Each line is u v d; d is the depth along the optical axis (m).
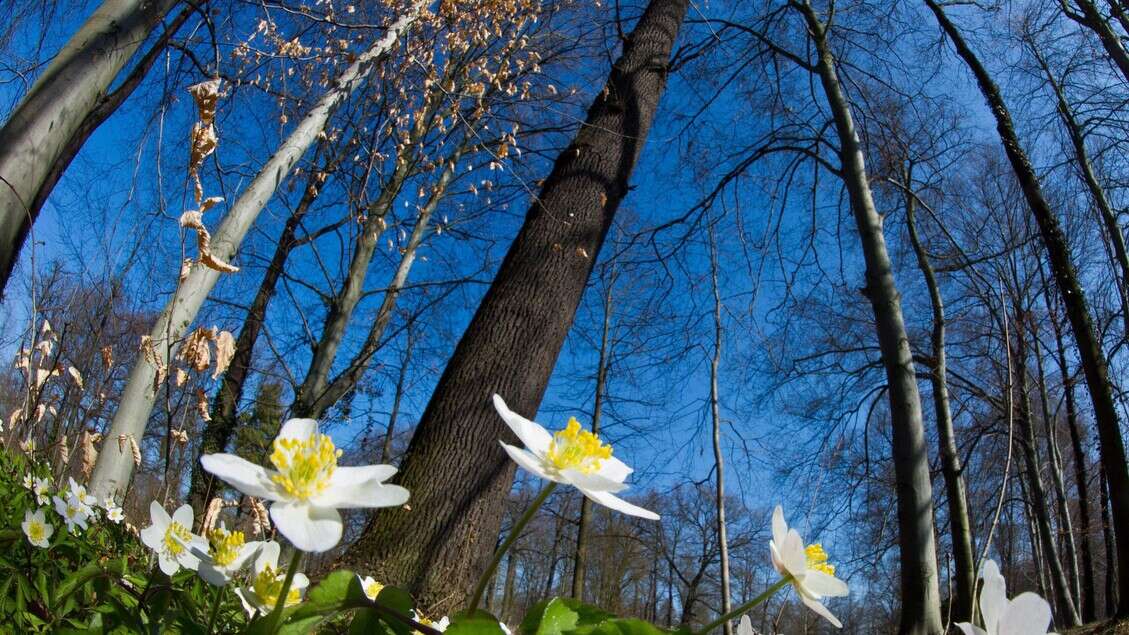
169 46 4.35
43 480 2.02
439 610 4.31
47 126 3.46
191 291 3.60
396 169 7.09
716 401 7.32
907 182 10.70
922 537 6.29
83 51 3.62
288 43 5.11
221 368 2.46
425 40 5.77
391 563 4.31
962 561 8.30
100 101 3.92
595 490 0.80
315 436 0.68
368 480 0.67
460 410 4.83
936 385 10.39
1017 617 0.67
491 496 4.69
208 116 2.18
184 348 2.40
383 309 9.22
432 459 4.66
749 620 0.87
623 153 6.45
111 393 3.12
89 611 1.18
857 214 7.75
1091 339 8.88
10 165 3.29
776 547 0.87
